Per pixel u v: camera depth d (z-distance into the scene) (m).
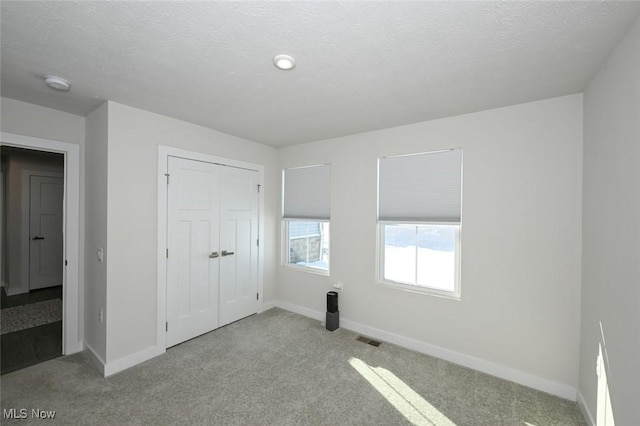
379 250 3.15
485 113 2.48
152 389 2.18
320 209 3.62
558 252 2.17
